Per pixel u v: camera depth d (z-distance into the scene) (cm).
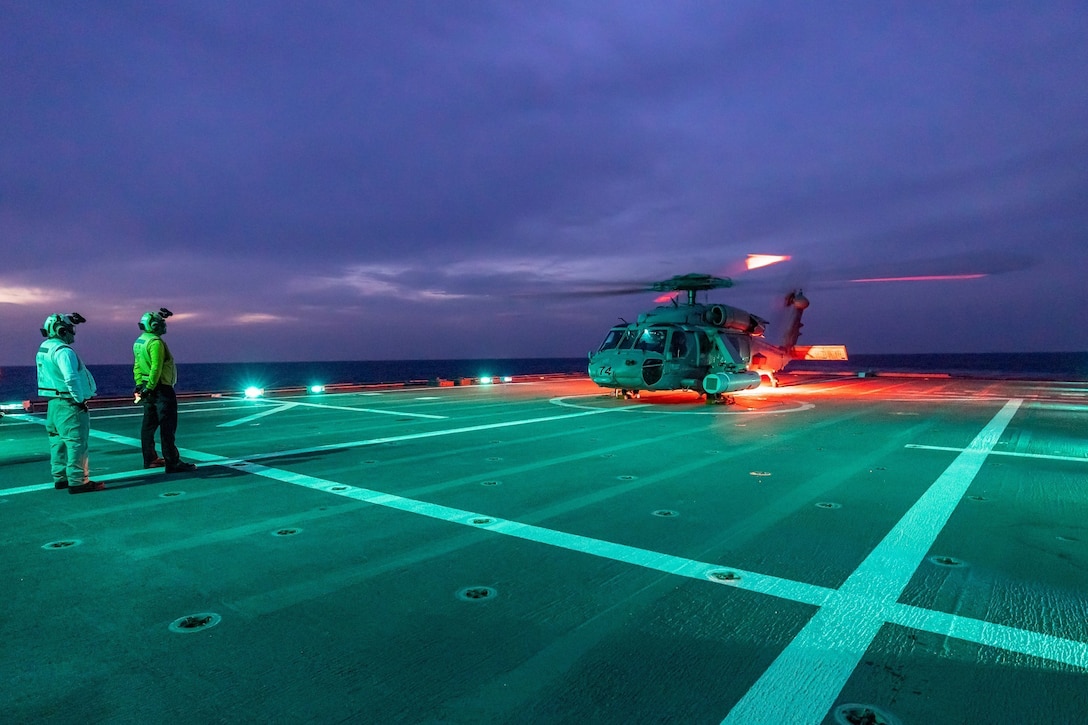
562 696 246
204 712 235
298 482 652
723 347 1678
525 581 370
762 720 228
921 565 396
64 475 626
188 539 457
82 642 293
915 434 1014
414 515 521
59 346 601
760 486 629
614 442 933
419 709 237
